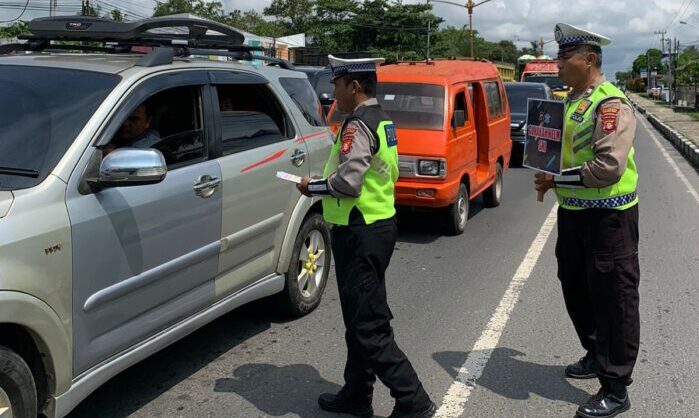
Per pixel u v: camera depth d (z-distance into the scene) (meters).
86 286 3.13
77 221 3.07
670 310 5.53
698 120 29.95
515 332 5.06
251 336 4.95
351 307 3.46
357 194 3.34
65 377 3.06
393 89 8.17
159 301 3.63
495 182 10.14
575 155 3.62
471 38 40.72
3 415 2.78
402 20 50.16
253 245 4.48
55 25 4.20
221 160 4.12
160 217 3.56
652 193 11.38
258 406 3.89
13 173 3.07
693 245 7.73
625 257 3.60
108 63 3.78
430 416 3.58
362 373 3.64
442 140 7.62
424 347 4.78
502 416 3.81
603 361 3.71
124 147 3.35
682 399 4.01
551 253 7.41
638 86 96.00
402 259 7.21
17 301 2.75
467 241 8.02
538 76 26.56
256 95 4.71
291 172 4.84
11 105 3.45
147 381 4.20
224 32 4.81
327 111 9.64
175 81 3.89
